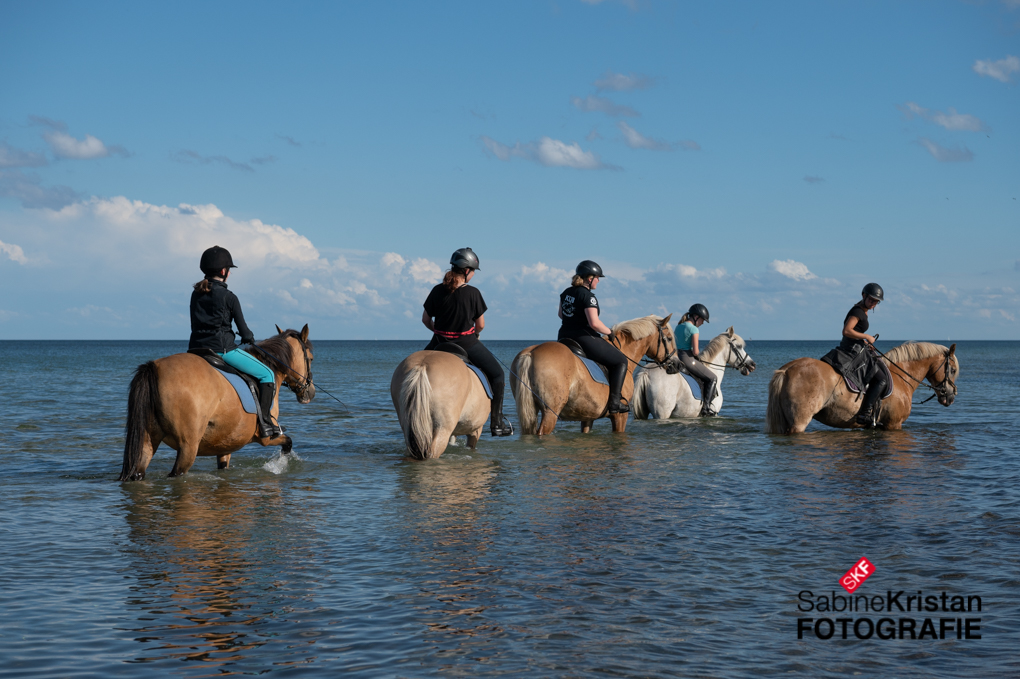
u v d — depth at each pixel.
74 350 142.00
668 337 13.11
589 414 11.38
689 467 9.17
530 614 4.42
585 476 8.58
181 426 7.70
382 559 5.45
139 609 4.47
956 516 6.71
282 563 5.35
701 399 14.50
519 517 6.67
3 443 11.58
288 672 3.68
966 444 11.11
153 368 7.72
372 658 3.84
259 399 8.55
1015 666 3.80
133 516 6.64
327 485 8.08
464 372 9.03
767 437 11.74
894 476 8.63
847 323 12.06
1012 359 70.38
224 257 8.28
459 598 4.67
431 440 8.81
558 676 3.65
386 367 50.53
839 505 7.16
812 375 11.85
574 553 5.61
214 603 4.57
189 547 5.72
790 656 3.90
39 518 6.56
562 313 11.51
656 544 5.85
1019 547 5.75
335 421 15.26
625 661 3.82
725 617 4.41
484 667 3.74
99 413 16.45
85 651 3.90
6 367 48.66
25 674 3.62
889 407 12.43
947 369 12.84
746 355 15.02
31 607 4.48
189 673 3.66
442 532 6.16
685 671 3.72
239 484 8.10
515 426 13.77
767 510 6.95
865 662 3.84
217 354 8.24
